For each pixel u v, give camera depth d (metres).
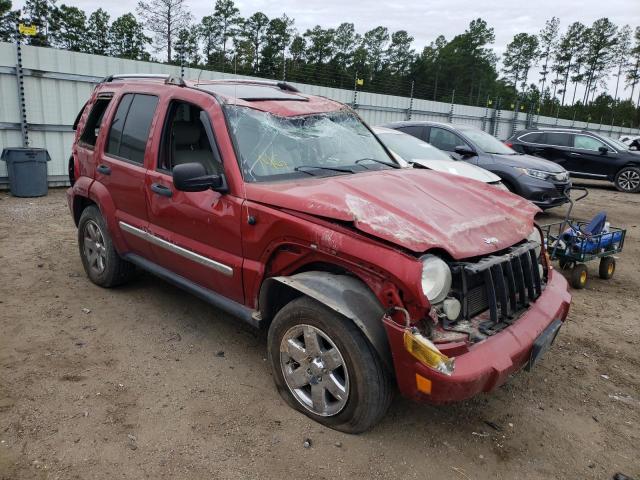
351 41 60.97
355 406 2.89
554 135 15.72
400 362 2.68
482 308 3.01
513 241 3.17
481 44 77.44
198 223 3.66
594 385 3.87
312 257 3.03
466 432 3.20
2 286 5.13
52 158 10.56
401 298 2.67
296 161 3.71
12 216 8.03
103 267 5.03
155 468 2.74
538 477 2.86
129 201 4.36
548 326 3.18
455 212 3.21
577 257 5.95
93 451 2.84
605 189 16.08
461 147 9.36
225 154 3.46
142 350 3.99
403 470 2.82
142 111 4.34
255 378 3.65
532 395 3.68
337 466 2.82
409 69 73.19
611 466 2.98
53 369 3.64
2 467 2.68
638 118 82.56
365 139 4.44
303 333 3.09
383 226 2.79
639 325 5.07
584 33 91.38
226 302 3.68
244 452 2.89
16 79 9.81
